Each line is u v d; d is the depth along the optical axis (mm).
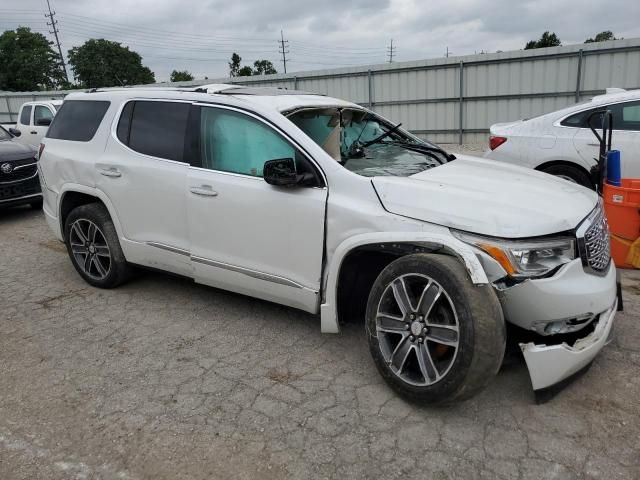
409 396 2951
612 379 3213
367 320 3139
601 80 14391
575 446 2646
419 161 3959
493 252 2777
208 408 3055
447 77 16422
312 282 3469
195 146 3992
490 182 3371
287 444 2727
